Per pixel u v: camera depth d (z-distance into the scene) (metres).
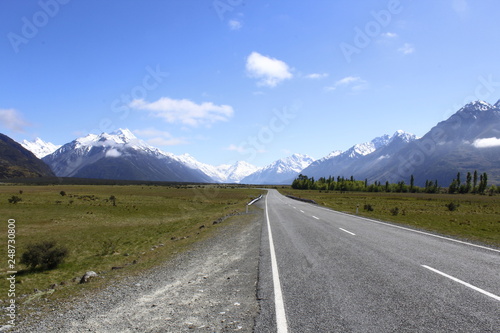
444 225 22.33
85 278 9.35
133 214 37.06
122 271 10.16
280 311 5.61
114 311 6.04
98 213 36.91
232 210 38.00
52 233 23.66
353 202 59.31
